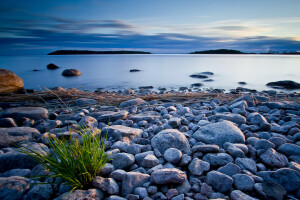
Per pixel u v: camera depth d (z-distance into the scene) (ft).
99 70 71.10
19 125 13.74
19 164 7.97
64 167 6.49
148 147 9.38
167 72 65.46
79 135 10.05
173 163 8.05
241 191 6.57
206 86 38.73
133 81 45.80
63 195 5.98
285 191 6.35
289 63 113.39
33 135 10.57
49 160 6.34
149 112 15.40
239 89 33.63
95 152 6.97
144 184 6.77
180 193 6.57
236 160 8.00
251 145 9.80
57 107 19.03
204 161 7.98
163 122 13.06
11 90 28.50
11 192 6.02
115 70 71.46
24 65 89.71
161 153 9.12
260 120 12.49
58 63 107.76
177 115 14.80
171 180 6.54
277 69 75.31
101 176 7.24
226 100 20.12
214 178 6.82
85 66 88.58
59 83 42.16
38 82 43.16
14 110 14.96
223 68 80.38
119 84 41.78
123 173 6.97
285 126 11.54
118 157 7.91
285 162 8.03
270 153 8.31
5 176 7.22
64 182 6.57
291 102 18.10
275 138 9.71
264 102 17.48
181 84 41.37
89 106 18.60
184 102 19.75
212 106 18.43
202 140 10.26
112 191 6.39
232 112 15.20
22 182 6.42
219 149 8.93
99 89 36.09
